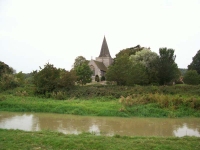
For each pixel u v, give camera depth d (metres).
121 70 43.16
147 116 24.80
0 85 43.97
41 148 10.84
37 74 40.41
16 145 11.12
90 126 18.56
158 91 36.53
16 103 28.95
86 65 58.16
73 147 11.09
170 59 53.16
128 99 28.72
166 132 16.78
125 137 13.37
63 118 22.62
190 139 12.95
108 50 87.88
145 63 53.47
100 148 10.94
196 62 74.06
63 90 39.09
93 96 36.50
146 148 11.03
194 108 26.94
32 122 19.97
